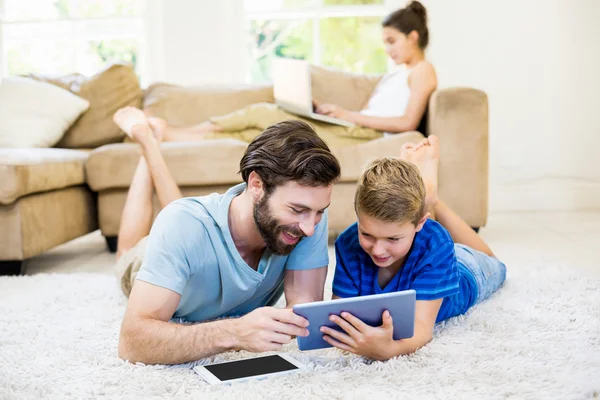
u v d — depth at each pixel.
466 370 1.28
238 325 1.29
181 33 4.20
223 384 1.24
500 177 4.30
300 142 1.24
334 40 4.37
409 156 2.23
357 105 3.56
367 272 1.54
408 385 1.22
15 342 1.58
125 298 1.99
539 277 2.15
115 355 1.44
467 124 3.04
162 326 1.31
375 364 1.33
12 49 4.34
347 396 1.17
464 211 3.08
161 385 1.24
